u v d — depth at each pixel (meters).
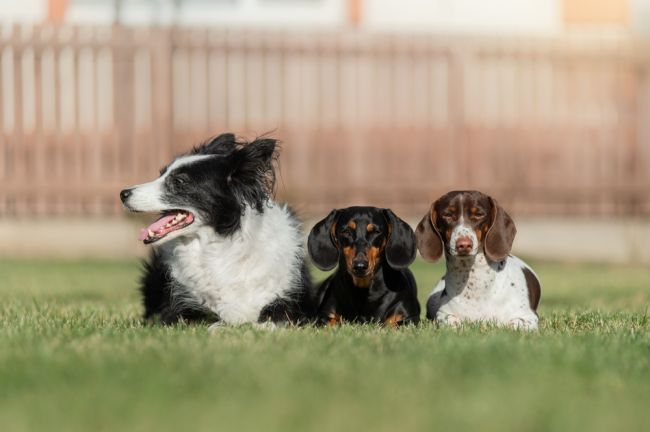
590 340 6.08
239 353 5.48
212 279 7.58
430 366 5.07
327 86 17.61
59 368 5.02
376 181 17.19
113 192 16.36
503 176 17.50
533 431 3.89
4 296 10.47
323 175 17.05
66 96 17.53
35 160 16.89
